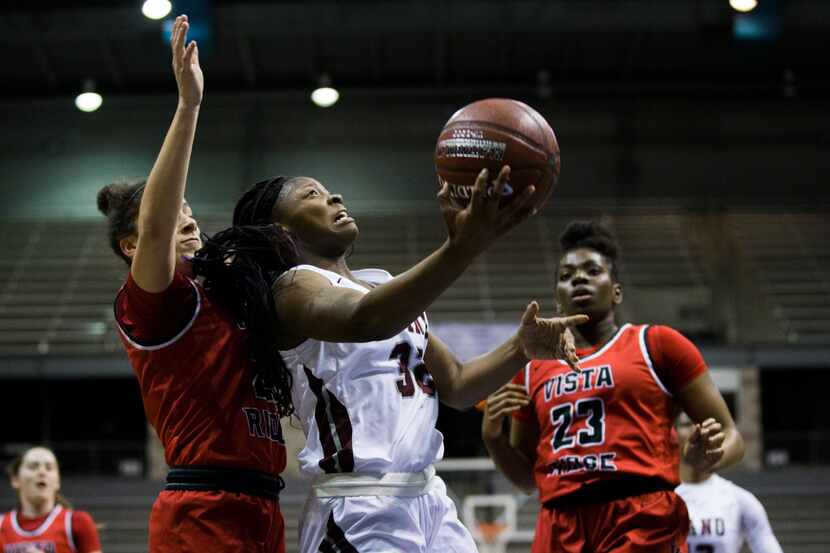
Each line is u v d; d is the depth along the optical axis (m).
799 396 21.67
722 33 21.42
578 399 4.73
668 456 4.66
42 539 6.91
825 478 17.66
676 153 23.66
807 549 16.19
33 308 21.06
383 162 23.78
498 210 2.72
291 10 21.16
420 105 24.05
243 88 23.56
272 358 3.27
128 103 23.78
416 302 2.70
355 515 3.31
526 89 23.39
